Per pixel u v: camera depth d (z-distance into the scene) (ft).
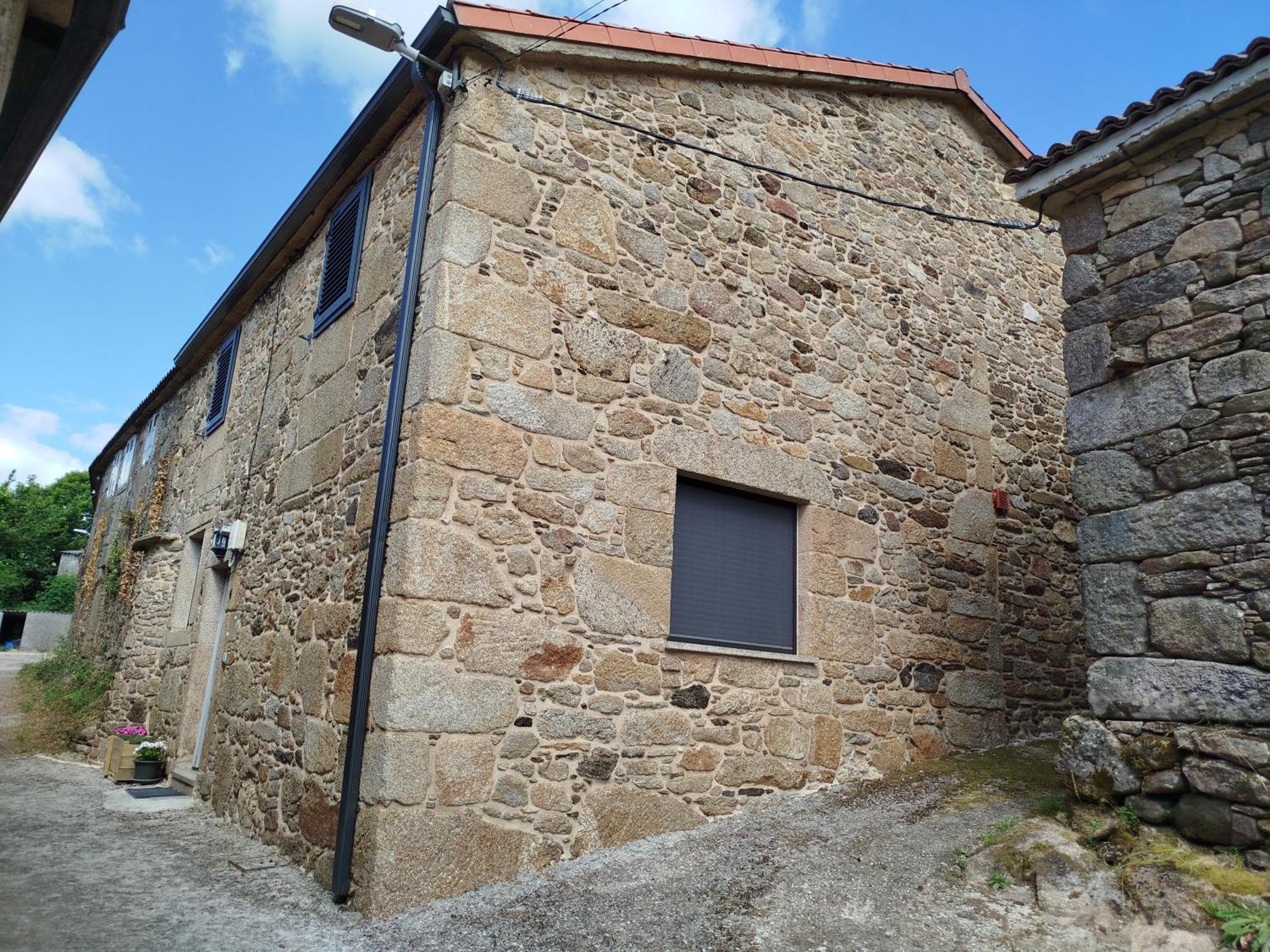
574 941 10.35
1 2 8.85
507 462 13.52
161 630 26.30
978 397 21.86
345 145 17.70
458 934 10.56
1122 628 12.19
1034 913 10.62
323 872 12.66
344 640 13.80
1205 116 12.44
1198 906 9.75
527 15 15.01
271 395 21.02
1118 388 12.97
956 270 22.57
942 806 14.79
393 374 13.66
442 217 13.92
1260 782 10.33
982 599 20.24
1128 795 11.70
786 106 19.75
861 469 18.58
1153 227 13.10
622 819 13.60
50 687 36.11
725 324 16.98
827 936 10.36
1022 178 14.62
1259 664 10.68
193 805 18.93
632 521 14.74
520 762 12.74
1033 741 20.06
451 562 12.66
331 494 15.76
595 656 13.85
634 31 16.65
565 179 15.34
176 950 9.75
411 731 11.85
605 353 15.07
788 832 13.97
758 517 17.02
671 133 17.26
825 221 19.63
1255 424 11.34
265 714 16.47
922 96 23.32
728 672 15.46
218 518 23.16
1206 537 11.50
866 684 17.43
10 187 13.14
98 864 13.38
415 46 14.87
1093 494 12.94
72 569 84.94
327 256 19.22
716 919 10.90
